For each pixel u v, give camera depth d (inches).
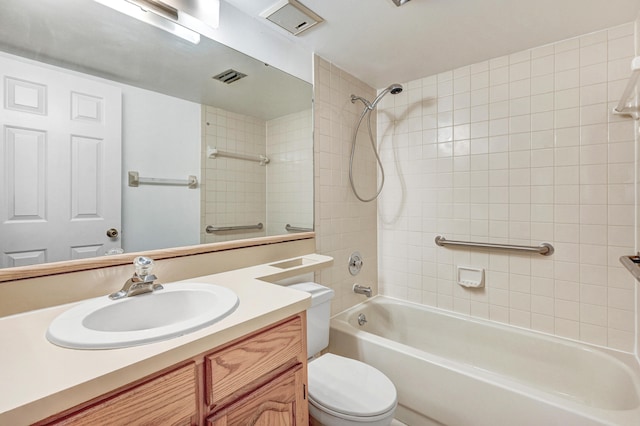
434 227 80.8
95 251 38.9
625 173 57.1
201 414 24.3
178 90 47.9
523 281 68.1
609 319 58.9
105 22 40.2
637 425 37.9
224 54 53.6
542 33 60.3
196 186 50.3
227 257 51.8
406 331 82.6
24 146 33.9
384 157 90.1
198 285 38.0
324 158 72.3
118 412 19.7
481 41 63.5
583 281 61.3
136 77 43.2
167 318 35.0
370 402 42.6
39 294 33.2
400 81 84.6
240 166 56.6
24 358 21.0
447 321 76.4
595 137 59.6
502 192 70.1
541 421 43.2
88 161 38.6
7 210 32.7
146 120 44.4
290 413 31.8
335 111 75.2
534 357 64.4
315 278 69.9
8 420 15.5
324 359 54.4
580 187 61.2
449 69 77.0
